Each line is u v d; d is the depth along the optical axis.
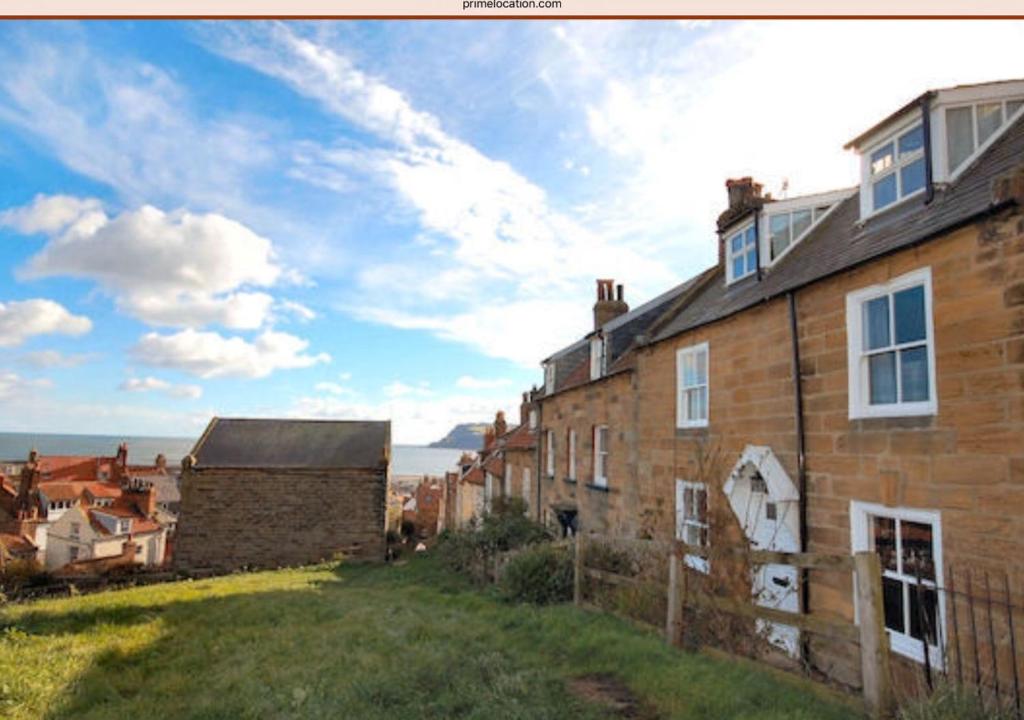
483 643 7.42
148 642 8.27
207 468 28.25
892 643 6.34
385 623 9.14
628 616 7.94
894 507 6.36
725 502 8.00
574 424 17.47
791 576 7.88
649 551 9.12
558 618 8.18
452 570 17.86
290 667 6.75
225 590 14.49
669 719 4.65
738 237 11.35
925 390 6.17
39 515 46.31
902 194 7.58
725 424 9.78
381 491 29.25
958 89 6.87
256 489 28.47
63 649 7.75
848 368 7.16
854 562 4.71
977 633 5.30
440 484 59.66
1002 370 5.24
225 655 7.59
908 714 4.06
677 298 15.34
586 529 15.92
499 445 32.62
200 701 5.72
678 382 11.41
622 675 5.79
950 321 5.79
